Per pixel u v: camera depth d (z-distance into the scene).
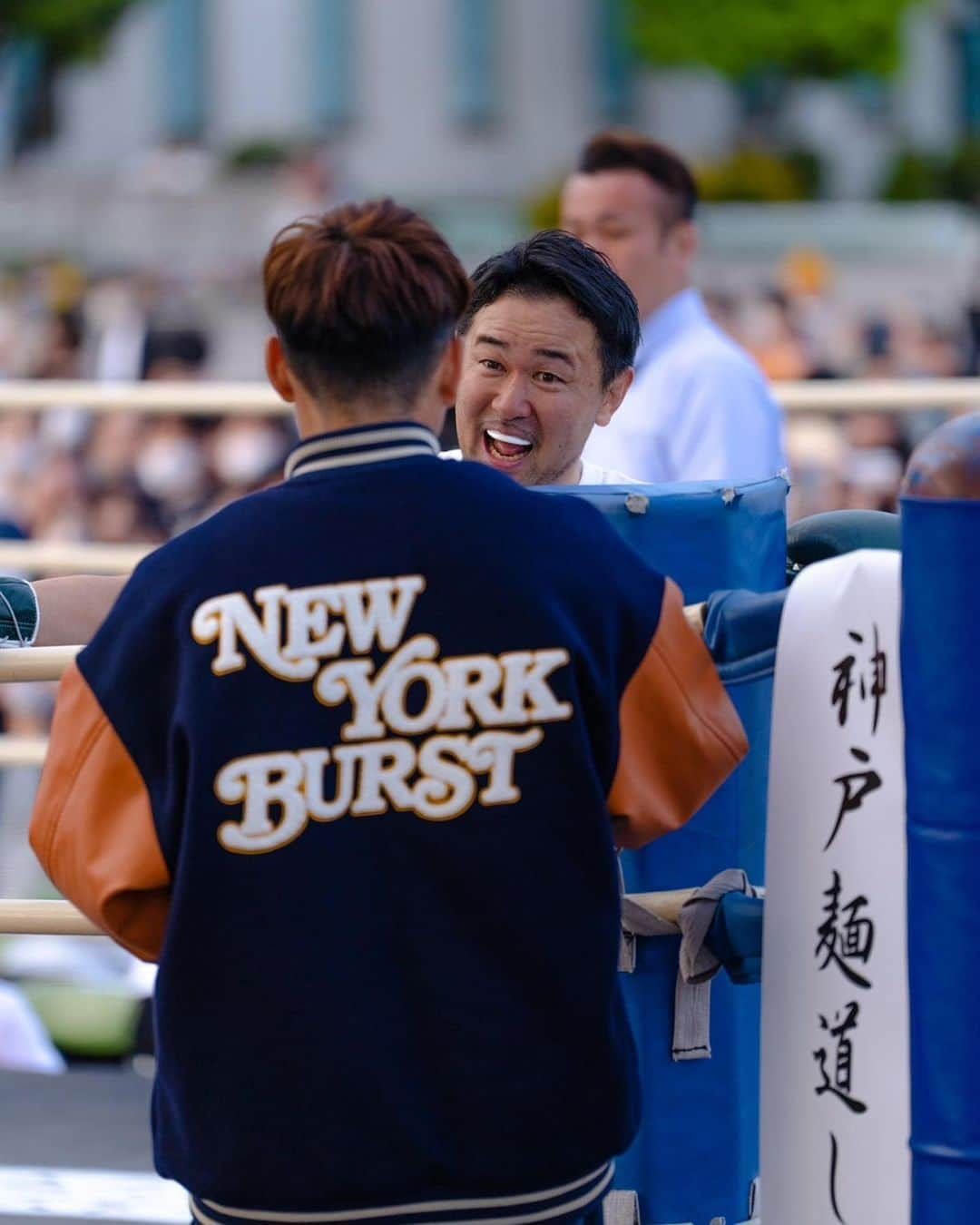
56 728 6.21
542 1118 6.00
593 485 7.18
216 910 5.93
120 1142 11.81
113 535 28.77
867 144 85.31
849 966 6.53
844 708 6.52
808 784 6.60
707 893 7.05
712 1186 7.36
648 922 7.10
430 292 6.18
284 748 5.91
